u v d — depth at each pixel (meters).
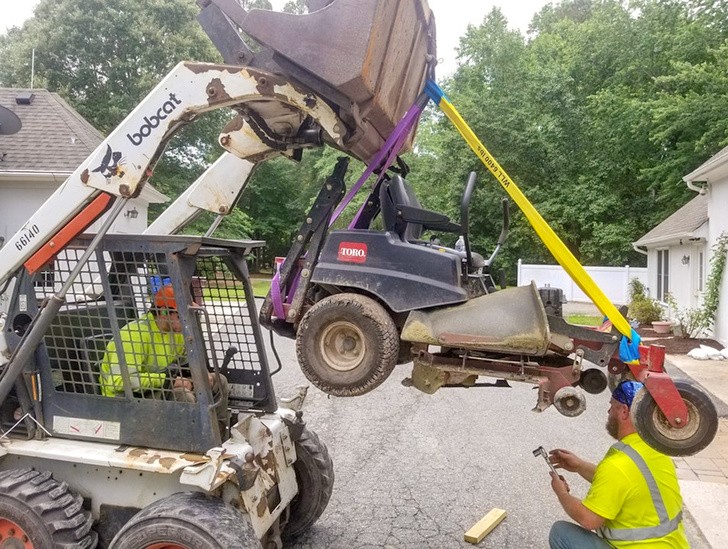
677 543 2.99
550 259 28.38
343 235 3.21
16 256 3.31
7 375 3.18
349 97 2.87
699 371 10.34
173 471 3.01
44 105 15.98
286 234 39.84
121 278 3.30
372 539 4.27
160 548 2.93
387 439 6.52
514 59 29.64
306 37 2.81
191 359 3.17
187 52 27.53
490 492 5.14
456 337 2.90
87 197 3.22
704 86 22.61
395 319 3.12
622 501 3.00
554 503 4.93
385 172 3.46
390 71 3.01
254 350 4.11
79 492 3.32
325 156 32.66
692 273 16.09
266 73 2.99
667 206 27.20
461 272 3.21
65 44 26.56
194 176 28.39
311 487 4.14
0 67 27.95
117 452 3.18
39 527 3.02
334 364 3.05
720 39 24.56
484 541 4.27
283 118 3.37
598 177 28.48
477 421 7.27
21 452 3.20
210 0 3.07
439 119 28.69
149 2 27.14
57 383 3.40
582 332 2.98
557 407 2.82
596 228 27.80
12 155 13.61
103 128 27.16
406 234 3.47
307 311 3.16
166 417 3.22
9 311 3.38
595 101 28.48
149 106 3.13
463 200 3.36
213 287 4.04
